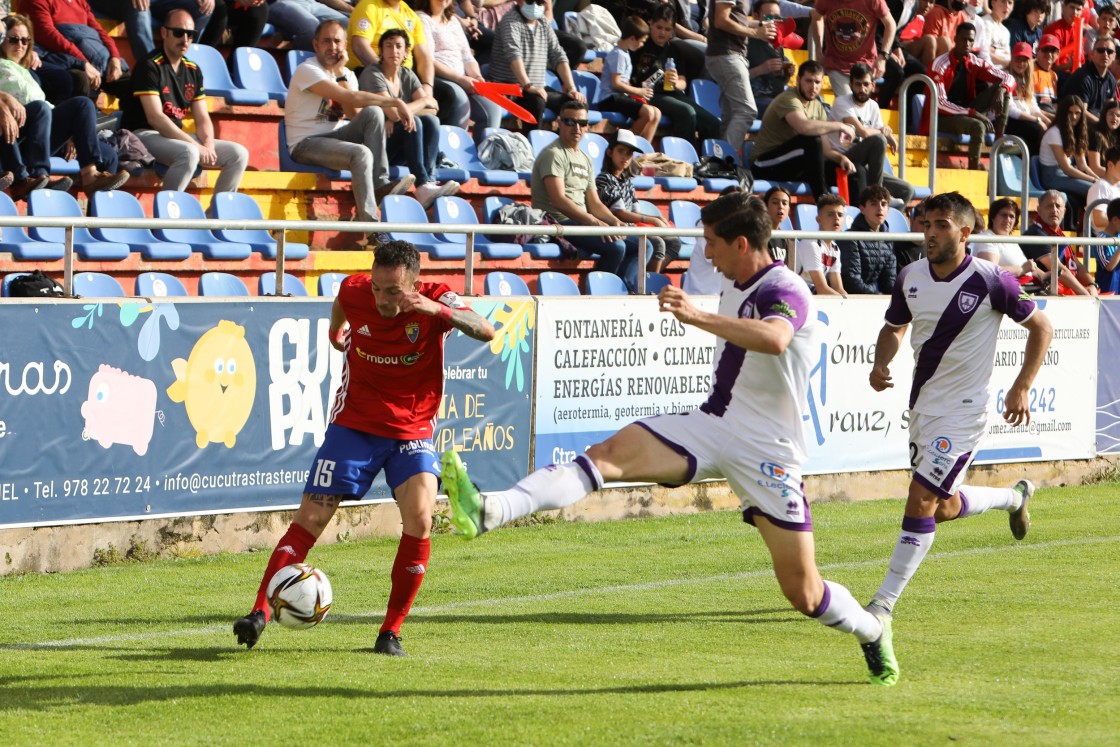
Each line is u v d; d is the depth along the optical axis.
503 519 14.68
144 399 25.98
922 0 60.88
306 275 36.53
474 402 29.94
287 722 15.16
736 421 16.02
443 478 14.45
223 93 39.88
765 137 47.62
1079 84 59.59
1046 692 16.56
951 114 56.91
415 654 19.25
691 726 14.75
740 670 18.14
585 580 25.31
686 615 22.31
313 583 18.31
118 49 41.41
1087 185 55.44
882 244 36.66
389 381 19.45
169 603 22.80
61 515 25.11
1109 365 40.03
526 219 39.06
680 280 40.25
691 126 49.41
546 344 30.92
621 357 32.19
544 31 46.78
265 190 38.00
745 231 15.91
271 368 27.61
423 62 41.78
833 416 35.03
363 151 37.38
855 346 35.28
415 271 18.75
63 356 24.95
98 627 20.94
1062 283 39.69
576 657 19.05
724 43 50.06
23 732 14.80
